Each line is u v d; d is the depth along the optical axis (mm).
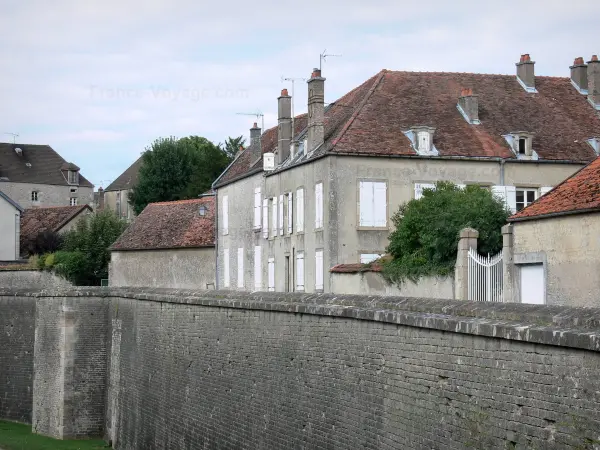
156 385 27328
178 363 25562
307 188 39875
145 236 57094
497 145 38312
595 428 9945
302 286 40406
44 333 34219
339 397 16531
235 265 50562
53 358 33656
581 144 39188
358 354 15844
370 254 37188
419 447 13711
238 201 50219
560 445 10484
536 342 10859
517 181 38000
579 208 19875
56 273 60062
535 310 11359
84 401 33125
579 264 20078
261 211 46625
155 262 56188
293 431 18484
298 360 18359
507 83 41781
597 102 41531
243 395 21172
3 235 70250
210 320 23422
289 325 18844
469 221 26969
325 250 37406
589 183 21234
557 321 10797
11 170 106688
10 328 39219
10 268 58344
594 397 9969
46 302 34125
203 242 53906
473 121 39094
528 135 38125
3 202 70250
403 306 14430
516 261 22391
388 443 14695
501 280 23281
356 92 42594
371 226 37250
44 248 71438
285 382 18953
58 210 82062
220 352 22688
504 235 23109
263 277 46188
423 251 28547
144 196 86188
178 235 55469
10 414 38812
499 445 11633
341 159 37156
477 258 24391
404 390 14219
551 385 10656
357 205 37188
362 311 15562
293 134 44781
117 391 31469
